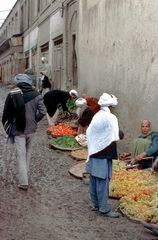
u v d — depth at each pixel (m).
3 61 49.09
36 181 7.29
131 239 4.99
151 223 5.44
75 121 12.10
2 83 45.47
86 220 5.54
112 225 5.40
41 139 11.27
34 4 28.06
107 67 10.69
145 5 8.05
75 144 9.93
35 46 27.56
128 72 8.99
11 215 5.64
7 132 6.79
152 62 7.75
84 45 13.37
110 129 5.60
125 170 7.23
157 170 6.91
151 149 7.19
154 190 6.31
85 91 13.24
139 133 8.33
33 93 6.78
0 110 17.86
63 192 6.70
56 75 19.92
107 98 5.65
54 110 12.62
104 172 5.59
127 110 9.02
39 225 5.32
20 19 35.91
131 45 8.80
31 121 6.79
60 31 18.58
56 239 4.90
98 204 5.78
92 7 12.27
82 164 8.12
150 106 7.82
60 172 7.93
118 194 6.38
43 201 6.24
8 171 7.93
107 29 10.68
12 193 6.58
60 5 18.30
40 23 25.23
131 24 8.80
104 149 5.59
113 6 10.12
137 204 5.85
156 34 7.59
